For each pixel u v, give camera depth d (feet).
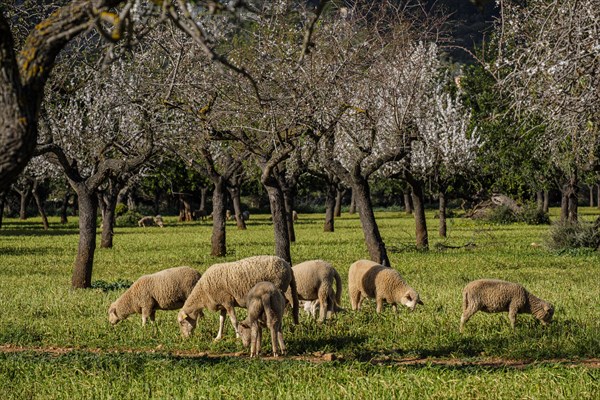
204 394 52.49
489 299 75.20
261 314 66.44
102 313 88.28
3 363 62.28
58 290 111.04
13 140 39.47
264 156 114.93
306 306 85.56
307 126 102.99
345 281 121.80
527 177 231.91
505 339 71.15
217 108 103.91
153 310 79.77
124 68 111.14
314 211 549.13
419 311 86.38
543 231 263.08
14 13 94.12
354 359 64.59
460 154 225.56
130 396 52.90
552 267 142.31
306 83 99.96
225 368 60.13
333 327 77.51
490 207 340.18
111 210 213.25
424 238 191.01
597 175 201.46
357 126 133.80
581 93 65.82
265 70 101.24
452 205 504.02
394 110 124.16
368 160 182.70
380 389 53.01
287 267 73.36
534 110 69.77
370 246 135.33
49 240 247.91
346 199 640.17
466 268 140.46
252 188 437.17
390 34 114.42
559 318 80.43
